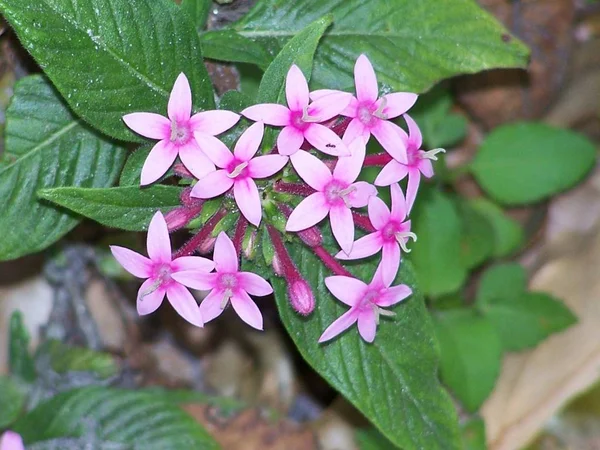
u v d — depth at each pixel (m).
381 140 0.20
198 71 0.21
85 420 0.27
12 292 0.31
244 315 0.20
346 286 0.21
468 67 0.23
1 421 0.29
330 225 0.21
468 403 0.30
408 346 0.23
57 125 0.23
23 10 0.20
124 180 0.21
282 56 0.20
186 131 0.20
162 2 0.21
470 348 0.30
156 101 0.21
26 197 0.23
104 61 0.21
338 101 0.20
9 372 0.30
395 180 0.21
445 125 0.31
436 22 0.23
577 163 0.31
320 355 0.22
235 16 0.24
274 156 0.20
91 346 0.31
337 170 0.20
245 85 0.26
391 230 0.21
